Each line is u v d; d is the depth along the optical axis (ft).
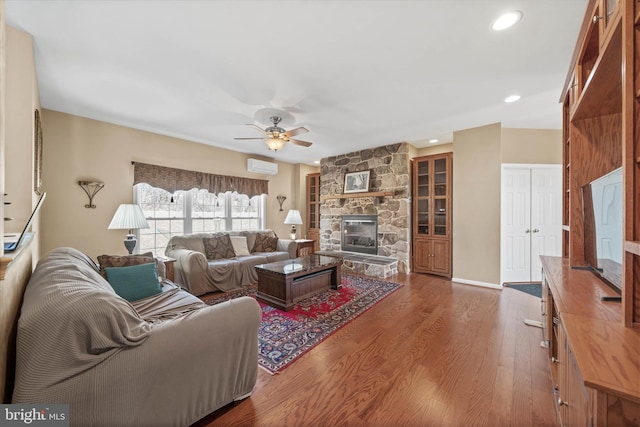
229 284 12.59
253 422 4.59
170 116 11.36
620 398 2.26
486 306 10.34
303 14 5.58
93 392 3.40
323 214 20.17
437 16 5.66
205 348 4.38
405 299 11.18
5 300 3.26
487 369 6.16
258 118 11.56
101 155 11.94
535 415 4.78
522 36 6.31
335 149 17.79
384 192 16.46
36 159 7.54
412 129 13.47
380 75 8.04
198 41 6.46
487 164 12.94
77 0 5.17
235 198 18.19
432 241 15.84
